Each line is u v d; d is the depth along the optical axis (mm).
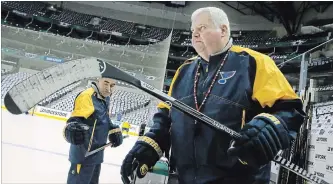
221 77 1054
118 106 9148
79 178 2531
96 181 2824
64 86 851
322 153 2338
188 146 1040
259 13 12641
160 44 8898
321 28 10094
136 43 13852
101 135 2621
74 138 2314
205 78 1105
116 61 9500
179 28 14164
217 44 1073
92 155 2562
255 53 1044
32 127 6578
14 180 3357
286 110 929
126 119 8898
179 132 1079
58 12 14352
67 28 13977
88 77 873
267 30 12797
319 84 2592
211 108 1021
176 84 1223
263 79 973
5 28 9445
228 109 989
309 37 10359
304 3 11039
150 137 1151
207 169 991
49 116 7867
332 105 2352
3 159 4020
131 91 9531
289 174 2596
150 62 9055
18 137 5555
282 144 854
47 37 9656
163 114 1225
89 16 14477
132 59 9367
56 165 4270
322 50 2775
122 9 14500
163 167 2652
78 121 2385
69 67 856
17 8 13656
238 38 12906
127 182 1073
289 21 12094
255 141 823
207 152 988
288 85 986
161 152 1169
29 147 5004
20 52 9500
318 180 968
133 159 1094
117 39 13945
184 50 13508
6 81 8992
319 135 2420
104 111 2654
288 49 11391
